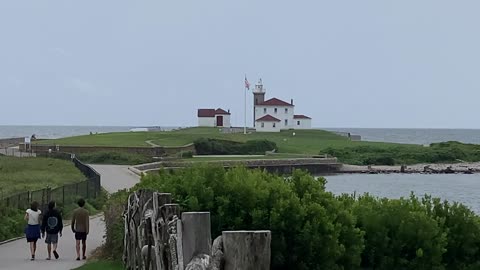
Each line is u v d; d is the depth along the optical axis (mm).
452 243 15500
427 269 14719
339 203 14609
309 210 13648
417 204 15898
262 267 5102
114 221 18797
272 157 90188
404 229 14992
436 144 121938
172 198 13297
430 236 14875
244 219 13570
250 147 98500
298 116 147125
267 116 139875
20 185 40594
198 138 98062
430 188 67688
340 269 13828
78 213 19141
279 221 13320
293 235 13438
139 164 70125
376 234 14984
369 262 14992
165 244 9359
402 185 72125
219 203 13617
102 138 100688
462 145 120688
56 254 19078
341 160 103875
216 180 14055
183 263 7117
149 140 96188
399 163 105688
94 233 24609
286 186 13961
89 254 19672
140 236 12688
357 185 71312
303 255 13445
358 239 14281
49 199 29578
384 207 15562
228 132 128625
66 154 68062
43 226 19531
